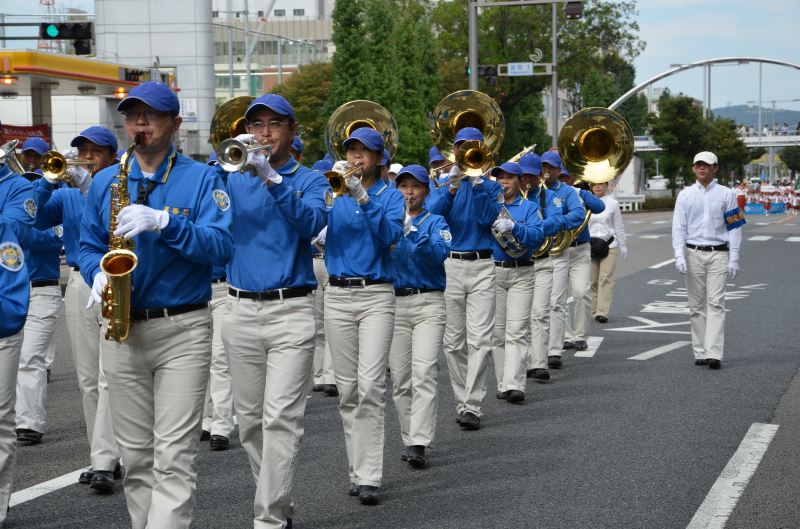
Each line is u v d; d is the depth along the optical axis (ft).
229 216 15.56
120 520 18.74
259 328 17.56
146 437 15.67
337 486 21.02
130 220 14.11
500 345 29.89
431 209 25.99
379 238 19.84
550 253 33.24
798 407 28.09
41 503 19.79
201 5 149.48
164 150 15.55
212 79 152.05
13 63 75.61
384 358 20.21
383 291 20.27
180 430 15.26
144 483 15.81
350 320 20.26
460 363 26.32
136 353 15.21
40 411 24.70
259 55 350.43
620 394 30.17
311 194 17.78
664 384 31.60
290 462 17.40
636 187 244.42
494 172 29.81
